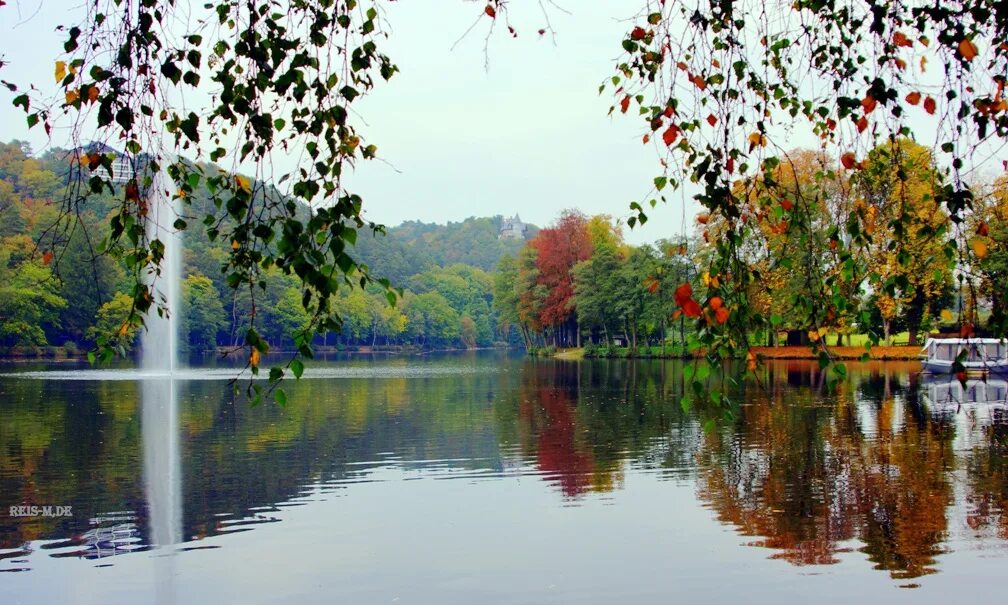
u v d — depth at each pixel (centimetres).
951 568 877
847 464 1478
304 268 421
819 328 531
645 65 550
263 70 466
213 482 1367
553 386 3656
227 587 847
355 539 1017
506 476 1411
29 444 1786
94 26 447
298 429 2064
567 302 7769
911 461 1500
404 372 5306
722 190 514
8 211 6844
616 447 1709
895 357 5119
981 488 1259
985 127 494
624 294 6681
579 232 8188
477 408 2622
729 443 1745
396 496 1257
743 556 928
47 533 1051
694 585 837
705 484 1317
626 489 1288
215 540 1016
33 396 3045
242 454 1659
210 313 8738
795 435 1850
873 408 2402
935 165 542
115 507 1191
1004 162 514
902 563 896
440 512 1152
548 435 1920
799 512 1123
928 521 1066
